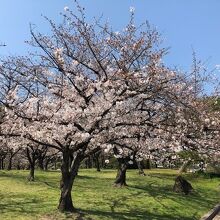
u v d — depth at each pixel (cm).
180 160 2252
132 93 1452
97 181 2786
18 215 1532
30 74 1550
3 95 1722
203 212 1956
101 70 1598
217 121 1714
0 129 1559
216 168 3400
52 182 2641
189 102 1602
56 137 1467
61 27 1595
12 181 2636
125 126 1590
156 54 1571
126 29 1627
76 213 1570
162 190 2488
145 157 2092
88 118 1445
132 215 1672
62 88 1525
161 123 1571
